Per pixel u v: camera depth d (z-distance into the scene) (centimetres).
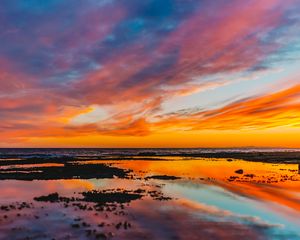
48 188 3347
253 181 3944
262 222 1956
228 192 3073
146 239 1619
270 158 10006
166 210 2258
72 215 2102
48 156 11419
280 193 3045
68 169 5450
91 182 3847
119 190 3173
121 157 10869
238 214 2155
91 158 9881
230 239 1630
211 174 4822
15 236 1666
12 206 2370
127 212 2192
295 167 6272
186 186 3475
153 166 6538
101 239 1616
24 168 5688
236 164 7212
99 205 2422
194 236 1673
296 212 2231
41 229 1786
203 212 2202
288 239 1638
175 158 10294
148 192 3036
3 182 3847
